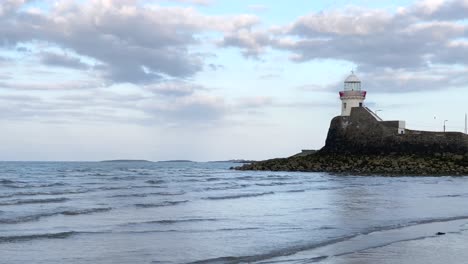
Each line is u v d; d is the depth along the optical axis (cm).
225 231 1712
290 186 4228
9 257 1250
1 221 1791
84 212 2114
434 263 1234
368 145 7944
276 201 2806
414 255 1329
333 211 2327
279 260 1263
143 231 1681
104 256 1291
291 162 8275
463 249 1420
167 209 2320
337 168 7500
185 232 1680
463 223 1980
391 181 5084
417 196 3234
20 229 1647
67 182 4641
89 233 1606
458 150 7450
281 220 2000
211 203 2642
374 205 2625
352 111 8319
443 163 7062
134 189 3653
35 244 1410
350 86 8431
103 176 6231
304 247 1441
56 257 1267
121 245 1435
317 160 8100
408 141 7694
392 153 7719
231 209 2369
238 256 1311
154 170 9619
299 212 2277
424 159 7306
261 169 8538
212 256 1310
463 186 4300
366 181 5075
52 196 2917
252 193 3362
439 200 2953
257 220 1992
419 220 2047
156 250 1378
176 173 7681
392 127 7912
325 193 3422
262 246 1452
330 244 1491
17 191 3312
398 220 2041
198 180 5234
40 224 1766
